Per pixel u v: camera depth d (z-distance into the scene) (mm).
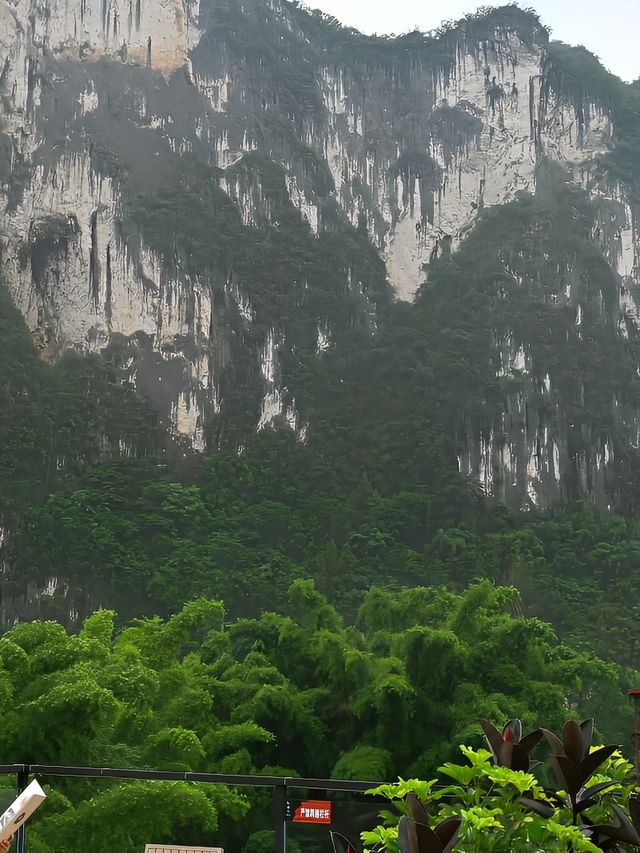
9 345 119062
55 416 118000
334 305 137375
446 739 29578
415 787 4668
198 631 71812
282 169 141625
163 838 12562
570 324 139500
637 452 134875
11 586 104500
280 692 30234
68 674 17547
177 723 26000
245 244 135375
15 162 128250
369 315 140250
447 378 133625
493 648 32688
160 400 124750
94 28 138500
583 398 135500
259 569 107188
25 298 124938
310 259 138625
